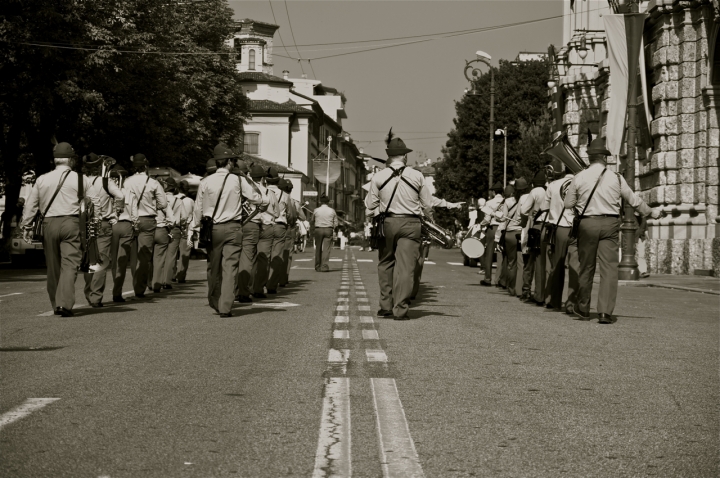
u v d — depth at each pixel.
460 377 7.82
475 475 4.94
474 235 30.36
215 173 12.83
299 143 90.25
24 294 17.14
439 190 74.12
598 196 12.58
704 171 28.48
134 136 37.97
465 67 53.72
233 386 7.33
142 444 5.53
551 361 8.77
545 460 5.26
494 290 18.94
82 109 33.59
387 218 12.19
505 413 6.47
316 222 26.28
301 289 18.66
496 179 71.06
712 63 27.84
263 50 92.56
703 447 5.62
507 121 70.56
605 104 37.19
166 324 11.68
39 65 30.69
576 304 13.44
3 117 33.97
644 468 5.14
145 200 16.09
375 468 5.04
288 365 8.35
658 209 30.05
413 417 6.30
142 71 35.78
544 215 15.04
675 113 29.59
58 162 12.72
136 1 35.03
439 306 14.59
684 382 7.78
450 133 73.69
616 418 6.38
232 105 57.50
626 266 24.20
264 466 5.07
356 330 11.02
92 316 12.71
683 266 28.59
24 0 29.06
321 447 5.46
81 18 30.91
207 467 5.05
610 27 28.33
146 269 16.17
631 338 10.70
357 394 7.02
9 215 36.22
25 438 5.66
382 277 12.60
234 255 12.72
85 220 12.77
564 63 42.44
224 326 11.45
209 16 54.41
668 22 29.47
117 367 8.23
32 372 7.97
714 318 13.65
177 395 6.97
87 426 5.98
